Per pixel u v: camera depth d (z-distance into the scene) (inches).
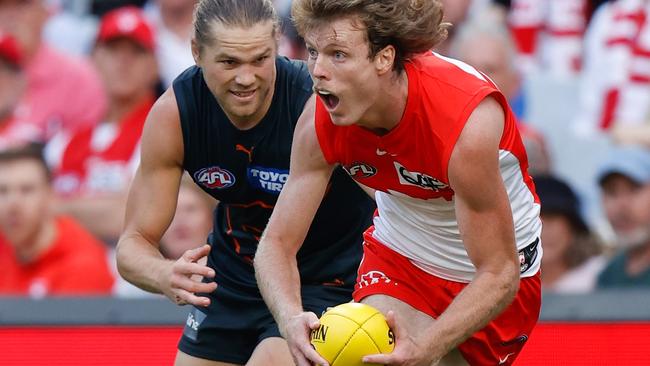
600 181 774.5
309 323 336.5
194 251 387.2
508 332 403.9
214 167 421.4
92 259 746.2
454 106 334.6
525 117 784.9
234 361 450.6
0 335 571.8
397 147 347.6
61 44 784.3
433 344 329.4
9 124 772.0
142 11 786.8
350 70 324.5
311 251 436.8
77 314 580.7
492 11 789.2
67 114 776.3
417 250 393.4
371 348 328.8
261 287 362.6
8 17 775.7
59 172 762.8
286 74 410.6
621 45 780.0
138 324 577.6
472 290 336.8
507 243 340.8
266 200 426.6
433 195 364.5
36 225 741.9
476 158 332.2
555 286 751.7
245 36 384.8
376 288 397.7
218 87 393.4
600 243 756.0
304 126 365.7
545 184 755.4
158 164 421.1
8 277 736.3
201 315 454.0
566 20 783.1
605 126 779.4
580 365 561.9
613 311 580.1
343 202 426.0
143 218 423.5
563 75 784.3
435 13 334.3
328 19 321.7
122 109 778.2
